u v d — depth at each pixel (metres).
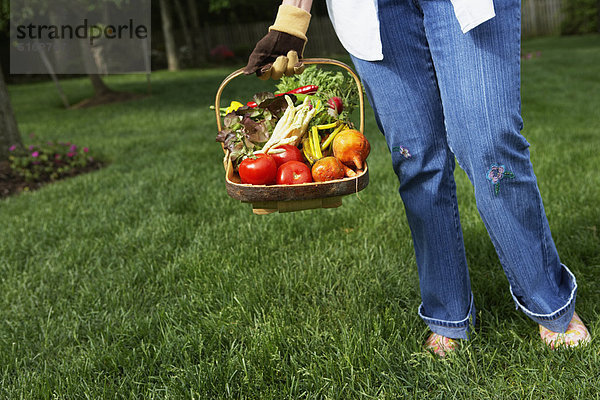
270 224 2.93
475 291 2.09
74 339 2.09
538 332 1.80
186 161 4.88
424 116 1.52
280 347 1.85
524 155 1.45
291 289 2.24
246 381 1.68
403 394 1.58
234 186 1.40
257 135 1.54
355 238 2.74
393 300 2.11
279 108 1.63
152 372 1.79
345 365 1.71
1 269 2.79
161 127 7.73
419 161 1.54
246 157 1.48
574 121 5.61
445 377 1.59
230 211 3.30
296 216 3.01
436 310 1.74
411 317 1.97
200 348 1.83
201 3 24.06
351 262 2.49
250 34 23.41
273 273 2.41
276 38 1.50
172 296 2.36
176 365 1.82
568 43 20.22
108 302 2.33
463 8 1.32
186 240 2.95
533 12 25.83
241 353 1.81
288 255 2.61
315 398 1.60
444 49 1.41
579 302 1.92
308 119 1.57
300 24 1.50
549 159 3.88
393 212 3.01
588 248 2.34
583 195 3.01
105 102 12.07
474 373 1.62
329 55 21.33
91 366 1.84
